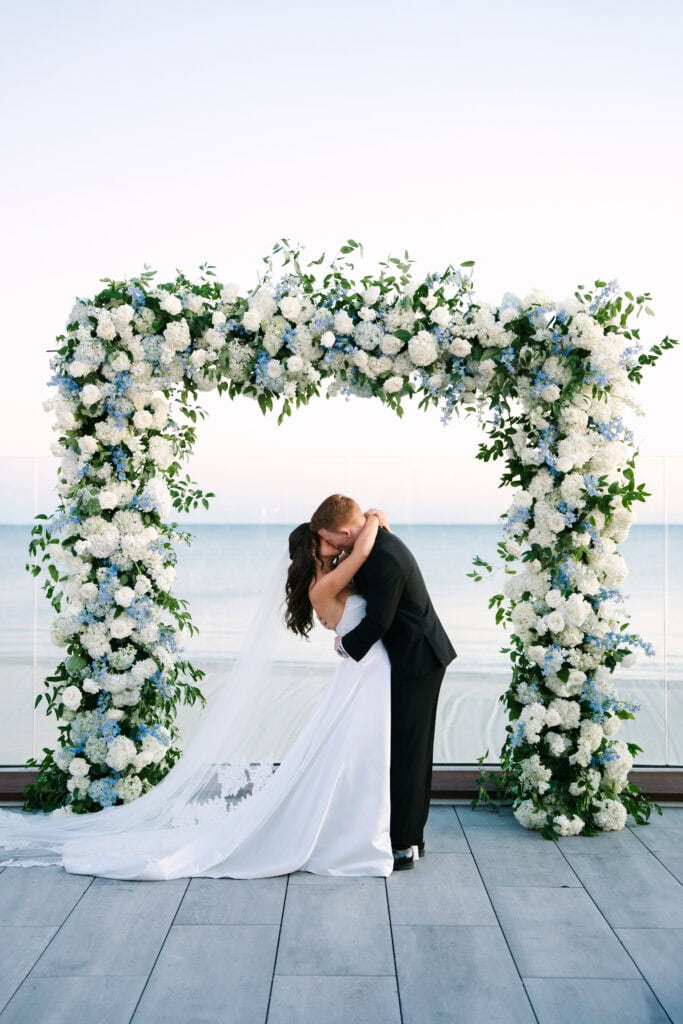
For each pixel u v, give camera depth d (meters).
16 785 4.32
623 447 3.81
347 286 3.74
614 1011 2.37
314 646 4.14
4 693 4.61
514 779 4.09
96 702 4.00
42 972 2.58
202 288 3.83
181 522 4.58
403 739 3.42
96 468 3.87
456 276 3.72
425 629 3.47
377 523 3.50
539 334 3.67
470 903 3.08
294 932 2.85
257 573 4.59
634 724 4.61
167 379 3.82
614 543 3.93
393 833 3.40
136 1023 2.30
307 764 3.44
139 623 3.90
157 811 3.68
